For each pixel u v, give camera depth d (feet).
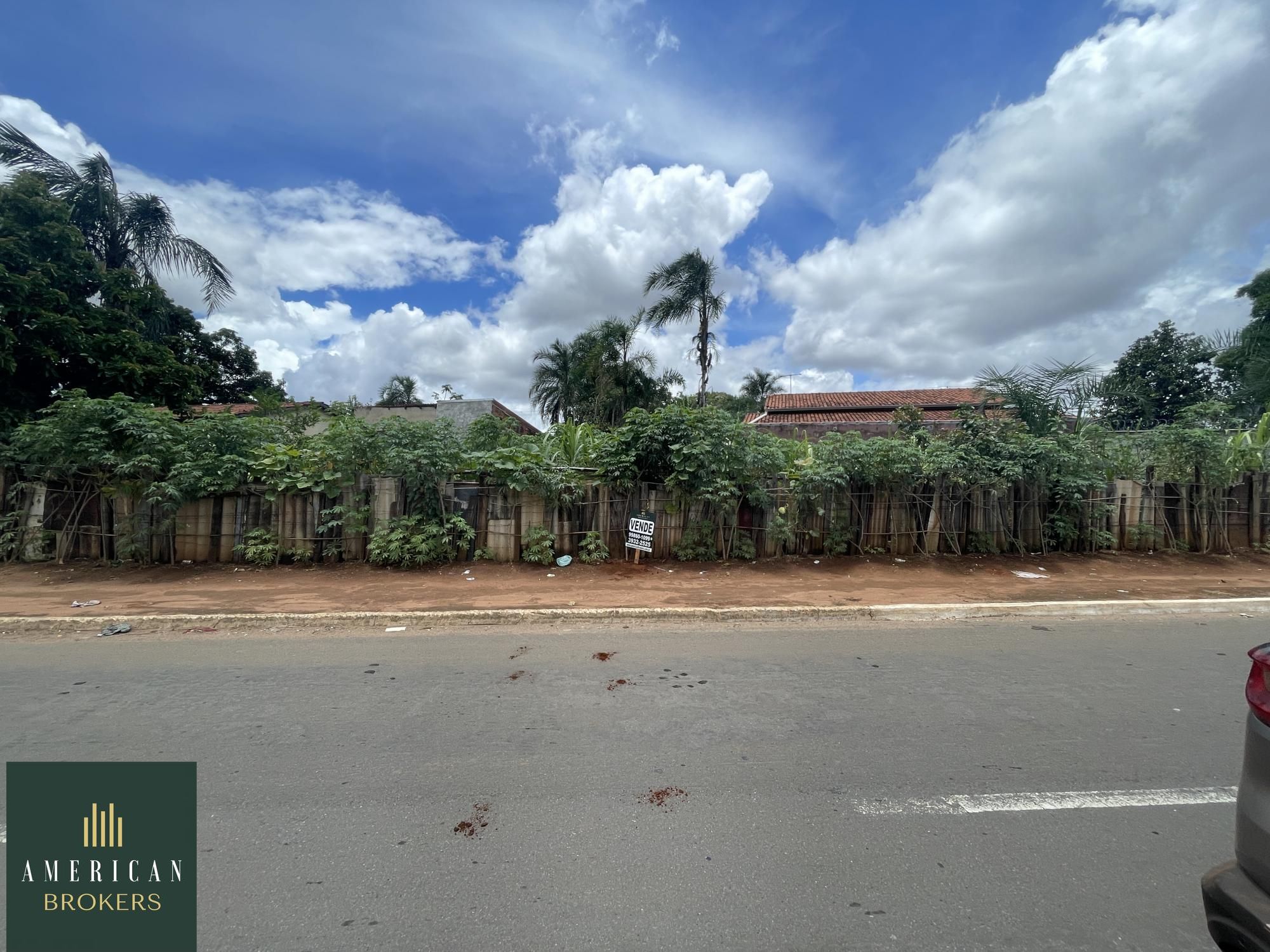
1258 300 64.75
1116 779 11.39
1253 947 6.09
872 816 10.19
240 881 8.64
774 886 8.50
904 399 102.12
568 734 13.29
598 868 8.89
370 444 31.83
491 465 32.09
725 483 31.65
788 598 25.89
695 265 74.84
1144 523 37.27
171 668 17.84
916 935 7.62
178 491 31.04
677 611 23.63
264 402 69.51
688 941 7.50
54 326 37.88
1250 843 6.45
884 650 19.47
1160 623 23.17
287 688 16.10
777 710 14.57
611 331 84.94
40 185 41.91
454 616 23.08
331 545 32.65
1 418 35.32
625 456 32.99
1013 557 35.22
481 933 7.65
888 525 35.86
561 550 33.63
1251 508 38.32
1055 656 18.86
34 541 32.81
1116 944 7.50
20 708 14.74
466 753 12.42
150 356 44.39
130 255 52.49
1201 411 38.09
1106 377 38.14
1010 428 36.17
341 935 7.64
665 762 12.04
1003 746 12.71
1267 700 6.66
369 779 11.39
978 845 9.46
